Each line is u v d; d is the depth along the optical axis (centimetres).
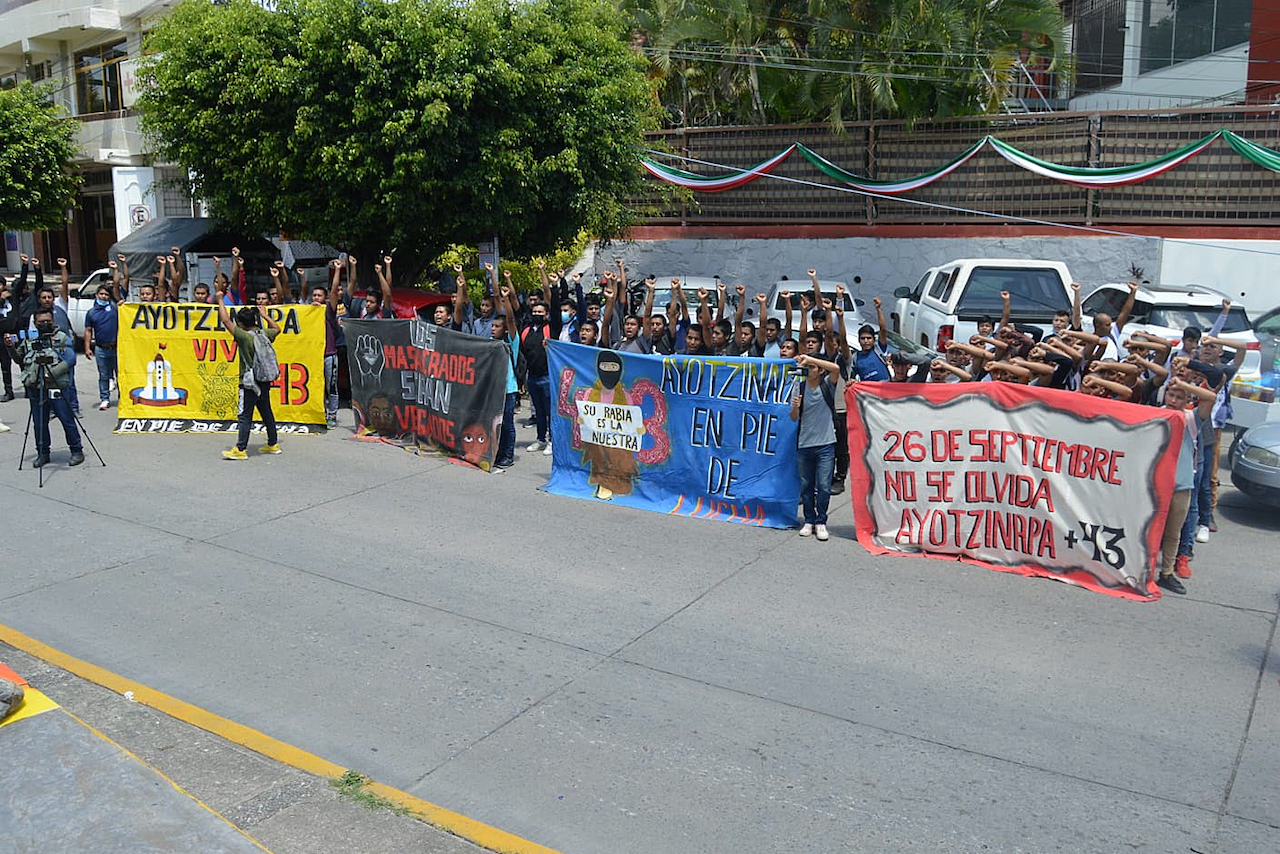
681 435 985
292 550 873
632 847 464
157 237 1942
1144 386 876
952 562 844
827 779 520
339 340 1444
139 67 1662
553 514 981
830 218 2109
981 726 572
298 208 1568
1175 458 743
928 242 2025
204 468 1147
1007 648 673
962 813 489
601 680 630
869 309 2083
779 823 482
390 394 1270
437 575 813
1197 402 850
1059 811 491
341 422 1401
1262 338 1246
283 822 481
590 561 845
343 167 1452
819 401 880
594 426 1037
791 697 607
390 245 1644
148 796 490
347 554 863
